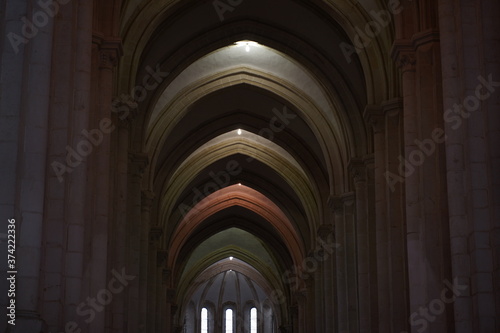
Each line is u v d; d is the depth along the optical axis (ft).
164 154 130.41
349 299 106.73
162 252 139.54
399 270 79.82
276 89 119.44
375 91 88.43
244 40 107.24
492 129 54.54
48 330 50.34
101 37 70.79
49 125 53.21
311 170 134.51
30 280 45.62
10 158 46.24
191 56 105.50
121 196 81.87
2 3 48.91
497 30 55.93
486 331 52.01
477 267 53.11
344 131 105.40
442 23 59.26
